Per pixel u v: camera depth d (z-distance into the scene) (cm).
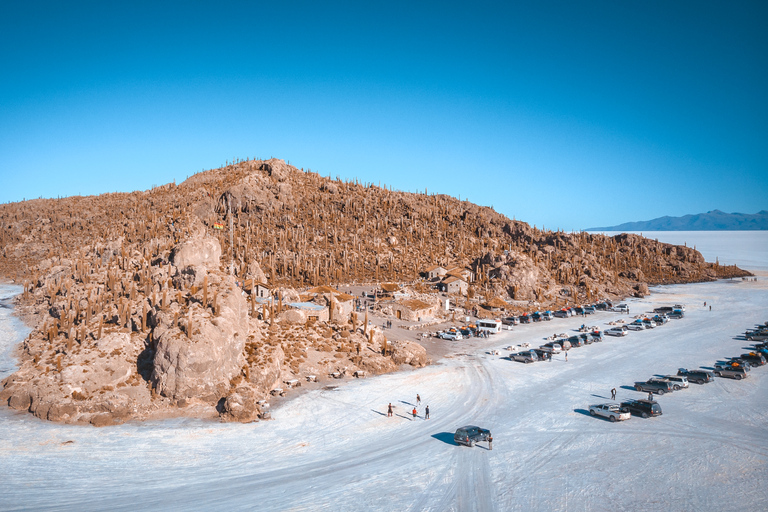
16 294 13925
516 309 12600
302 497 3569
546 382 6662
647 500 3609
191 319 5853
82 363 5581
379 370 7000
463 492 3684
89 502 3406
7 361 7025
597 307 13462
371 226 19188
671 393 6169
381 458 4272
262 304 8675
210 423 4991
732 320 11494
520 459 4281
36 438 4478
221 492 3609
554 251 18588
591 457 4331
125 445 4409
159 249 10938
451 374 7019
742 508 3509
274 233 17400
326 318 8856
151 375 5588
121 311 6950
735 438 4766
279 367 6256
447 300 11944
